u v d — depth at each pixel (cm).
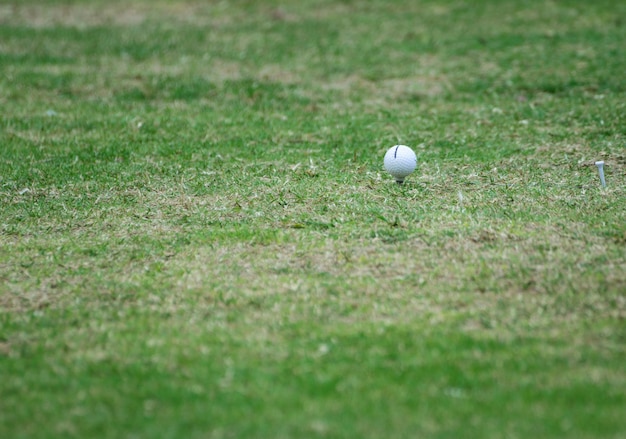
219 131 4000
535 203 2898
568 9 6538
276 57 5506
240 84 4856
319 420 1692
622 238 2545
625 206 2838
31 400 1800
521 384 1806
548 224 2684
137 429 1684
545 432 1638
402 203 2925
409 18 6500
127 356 1967
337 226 2725
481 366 1881
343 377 1853
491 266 2381
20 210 2981
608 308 2127
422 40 5859
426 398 1766
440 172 3309
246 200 3012
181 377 1872
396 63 5331
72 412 1752
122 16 6712
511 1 6838
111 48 5703
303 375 1864
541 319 2084
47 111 4341
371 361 1914
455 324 2075
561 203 2891
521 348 1952
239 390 1812
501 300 2188
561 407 1720
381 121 4150
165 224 2808
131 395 1808
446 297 2217
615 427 1647
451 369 1872
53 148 3753
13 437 1672
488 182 3167
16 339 2059
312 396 1784
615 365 1869
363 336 2028
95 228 2794
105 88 4791
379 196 3006
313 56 5522
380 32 6116
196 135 3938
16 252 2597
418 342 1992
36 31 6162
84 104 4497
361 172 3322
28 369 1923
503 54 5431
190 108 4431
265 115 4294
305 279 2348
